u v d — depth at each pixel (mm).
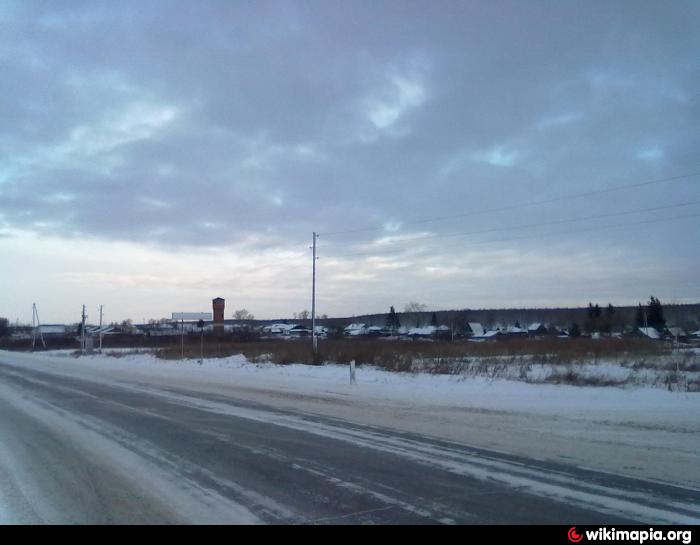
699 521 6547
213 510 7133
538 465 9141
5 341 101625
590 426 12570
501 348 42969
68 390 22891
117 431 12984
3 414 16203
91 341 66188
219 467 9367
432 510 7020
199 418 14742
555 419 13539
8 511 7246
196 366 36812
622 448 10352
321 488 8039
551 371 25500
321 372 28094
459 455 9938
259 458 9984
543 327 99000
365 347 39406
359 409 15883
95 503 7504
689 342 63281
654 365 27984
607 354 35094
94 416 15461
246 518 6816
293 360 34562
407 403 16906
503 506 7117
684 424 12648
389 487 8031
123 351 64750
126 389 22953
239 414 15336
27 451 10953
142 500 7594
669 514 6770
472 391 19609
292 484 8266
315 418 14406
